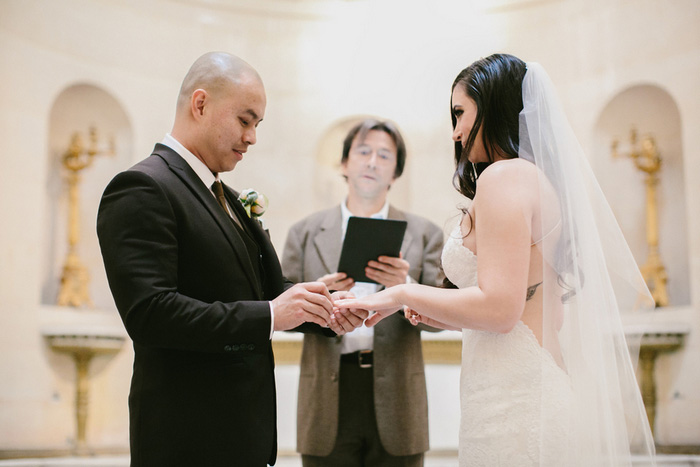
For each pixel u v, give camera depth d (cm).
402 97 743
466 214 247
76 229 679
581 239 237
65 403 642
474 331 242
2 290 612
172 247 238
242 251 259
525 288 222
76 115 687
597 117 677
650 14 649
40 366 629
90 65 671
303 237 415
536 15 706
